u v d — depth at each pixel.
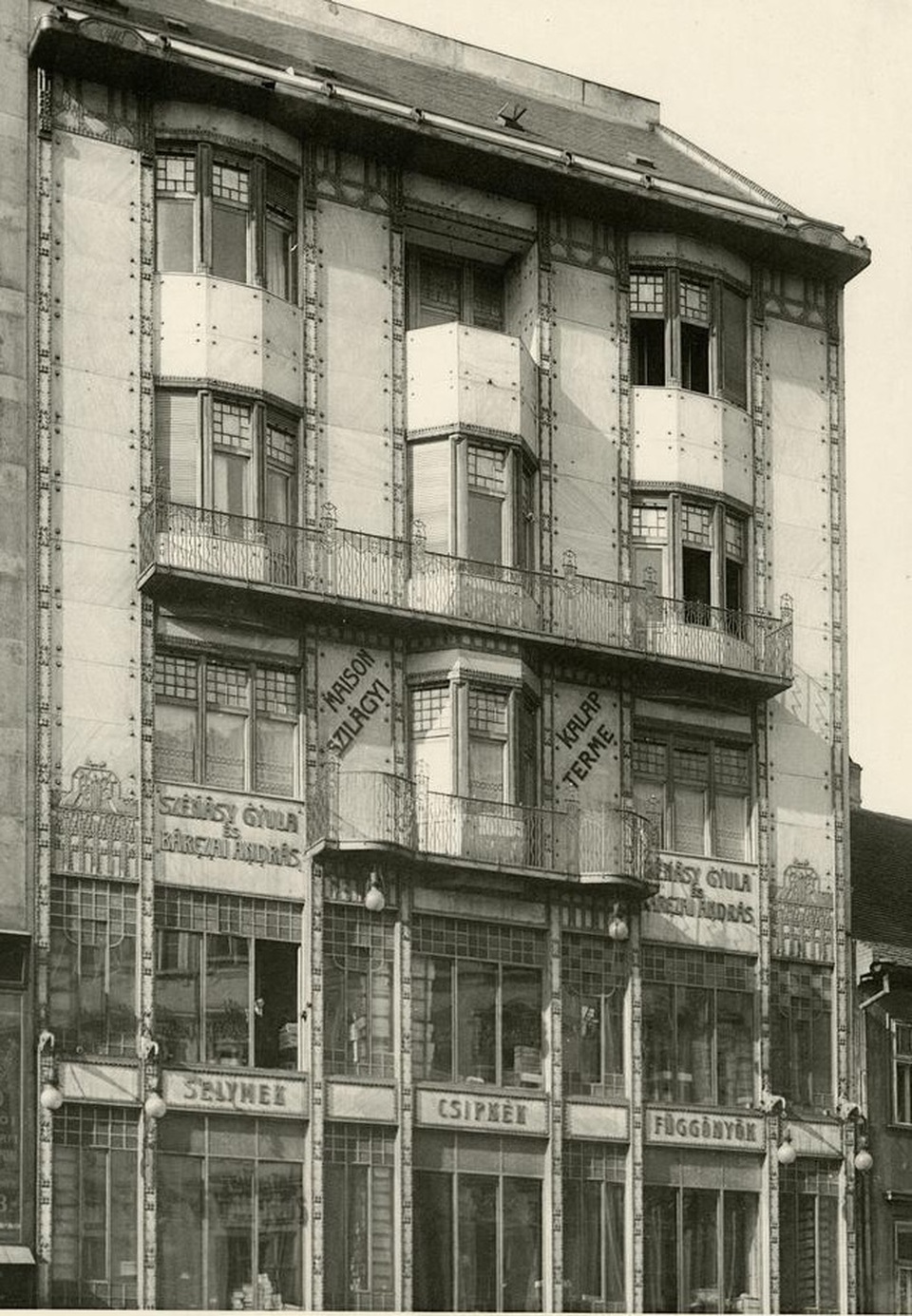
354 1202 40.03
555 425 45.09
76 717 39.34
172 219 41.75
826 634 47.53
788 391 48.09
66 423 40.19
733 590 46.56
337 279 43.41
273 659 41.41
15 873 38.28
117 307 40.94
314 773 41.31
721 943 44.81
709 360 46.84
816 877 46.34
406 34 51.09
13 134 40.56
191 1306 38.31
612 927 42.94
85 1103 38.09
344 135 43.62
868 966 46.22
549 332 45.38
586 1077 42.81
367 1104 40.41
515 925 42.56
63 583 39.66
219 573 40.31
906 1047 46.81
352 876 41.19
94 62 41.16
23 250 40.28
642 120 53.78
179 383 41.06
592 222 46.34
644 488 45.66
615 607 44.34
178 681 40.47
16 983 37.81
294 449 42.38
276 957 40.41
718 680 45.22
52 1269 37.28
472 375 43.47
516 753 42.56
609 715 44.59
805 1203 44.72
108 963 38.84
